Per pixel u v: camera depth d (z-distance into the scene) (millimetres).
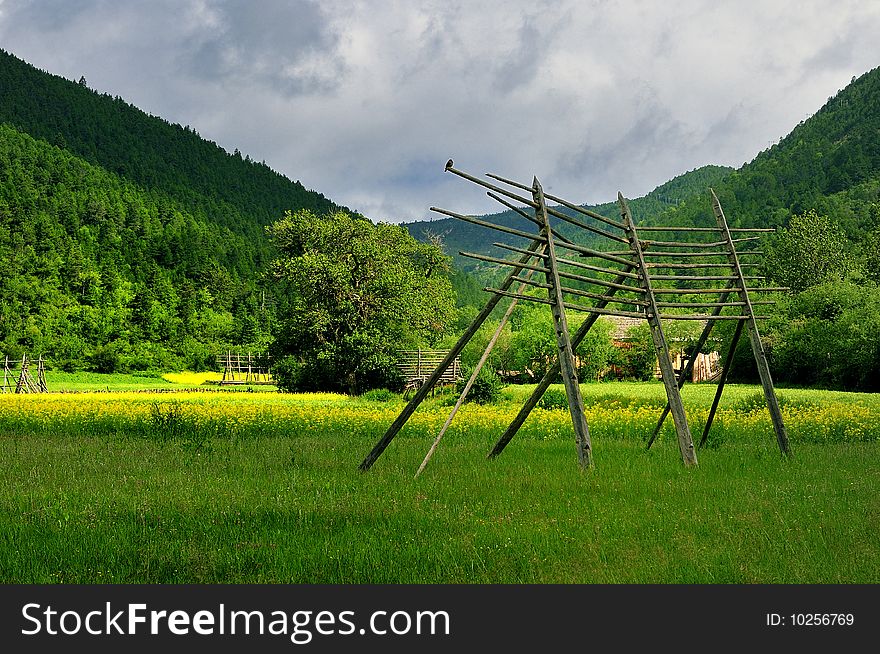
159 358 89750
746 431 17359
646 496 9383
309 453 14023
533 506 8820
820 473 11211
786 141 191750
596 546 6973
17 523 7840
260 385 63375
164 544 7172
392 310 46875
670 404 12414
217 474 11320
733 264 14484
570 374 11641
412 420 19844
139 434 17625
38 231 124125
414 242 58406
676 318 13336
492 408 24844
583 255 12961
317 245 52344
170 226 166500
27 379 47375
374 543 7082
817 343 49281
